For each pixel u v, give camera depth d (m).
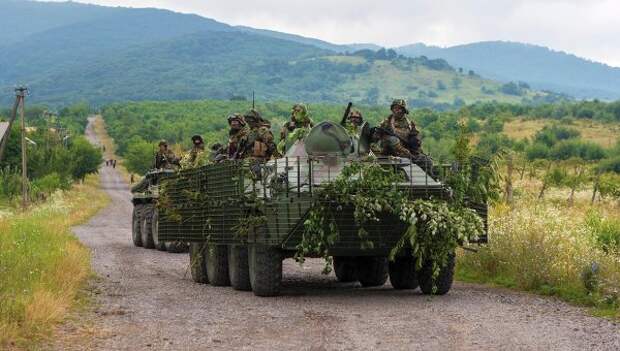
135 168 117.94
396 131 11.70
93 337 8.07
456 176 10.66
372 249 10.40
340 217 10.18
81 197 62.38
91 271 14.46
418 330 8.37
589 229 15.36
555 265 11.80
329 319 9.14
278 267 11.02
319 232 10.10
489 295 11.19
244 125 13.52
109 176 125.00
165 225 14.98
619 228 16.62
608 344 7.62
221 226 11.91
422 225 10.34
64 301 9.85
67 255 14.14
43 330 8.20
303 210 10.15
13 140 66.25
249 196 10.84
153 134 181.50
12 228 18.97
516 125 173.38
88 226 32.59
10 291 9.32
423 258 11.04
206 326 8.76
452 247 10.35
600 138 151.88
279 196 10.33
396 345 7.60
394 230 10.34
